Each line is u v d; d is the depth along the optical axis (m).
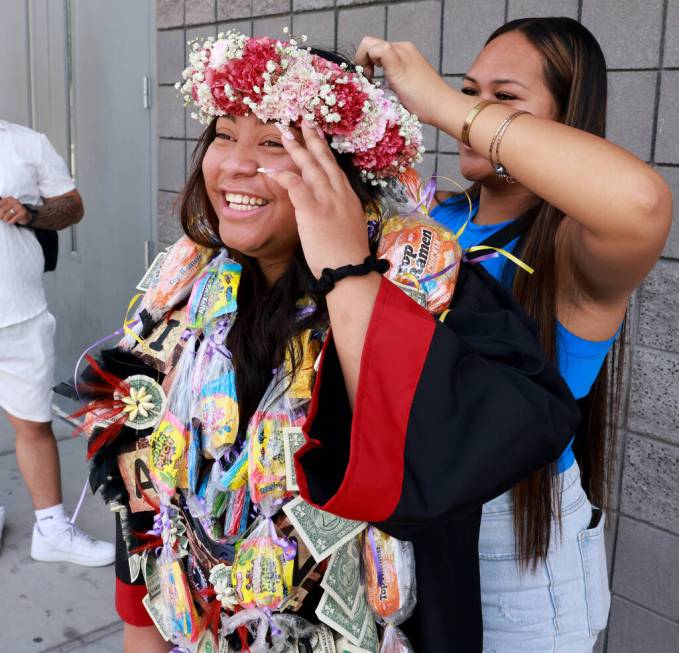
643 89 2.02
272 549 1.03
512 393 0.86
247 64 0.93
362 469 0.86
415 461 0.86
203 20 3.28
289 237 1.00
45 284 4.62
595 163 1.00
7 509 3.39
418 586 1.03
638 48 2.02
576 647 1.35
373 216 1.05
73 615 2.74
